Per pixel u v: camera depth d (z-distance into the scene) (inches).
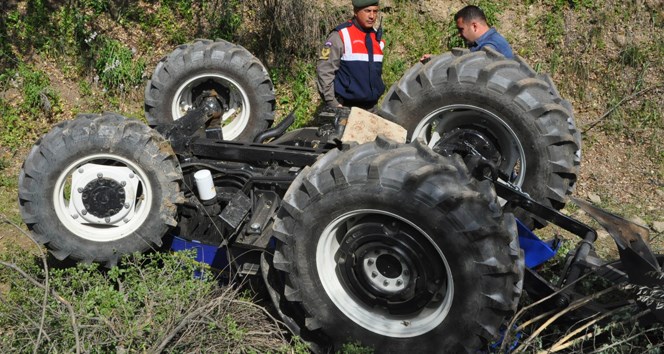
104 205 169.2
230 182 177.9
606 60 295.1
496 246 133.2
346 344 148.7
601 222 151.6
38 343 133.0
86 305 147.3
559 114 176.6
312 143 185.3
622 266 165.6
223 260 174.2
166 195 168.2
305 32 303.4
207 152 183.5
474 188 137.3
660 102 279.3
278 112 300.8
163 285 155.2
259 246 159.9
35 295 153.3
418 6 315.6
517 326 151.9
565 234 222.4
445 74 185.0
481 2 314.2
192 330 148.9
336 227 144.4
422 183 133.8
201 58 224.8
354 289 149.4
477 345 139.1
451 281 137.7
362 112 176.6
